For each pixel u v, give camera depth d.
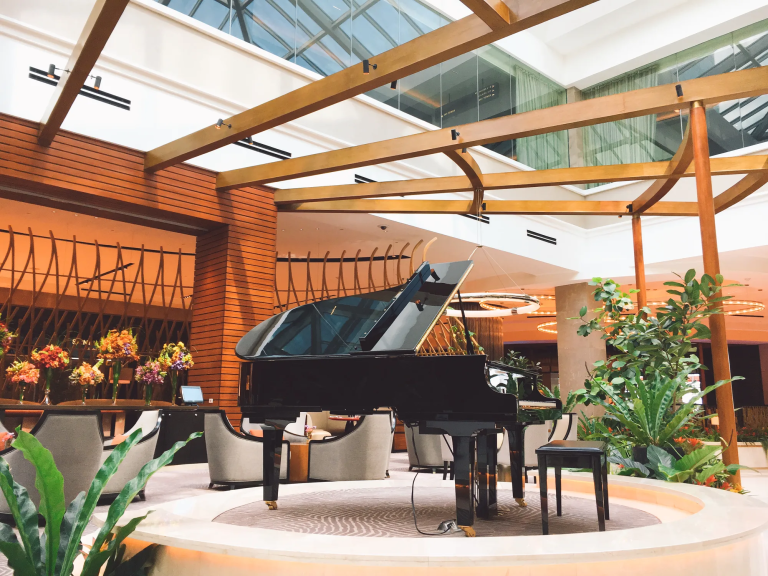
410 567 2.44
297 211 10.15
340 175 10.49
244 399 4.30
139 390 14.09
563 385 15.17
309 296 16.38
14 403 7.33
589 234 14.93
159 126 8.54
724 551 2.81
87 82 7.98
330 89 6.19
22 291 14.44
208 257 9.67
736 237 12.05
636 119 14.54
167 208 8.65
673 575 2.62
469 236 12.39
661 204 10.09
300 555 2.46
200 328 9.55
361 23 11.34
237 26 9.56
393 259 13.71
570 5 4.66
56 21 7.73
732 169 8.09
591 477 5.35
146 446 5.26
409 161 11.54
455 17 12.91
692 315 6.24
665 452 5.43
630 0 14.25
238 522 3.73
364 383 3.79
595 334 14.94
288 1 10.31
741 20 13.24
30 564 2.51
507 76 14.50
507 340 22.00
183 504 4.24
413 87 12.23
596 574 2.51
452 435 3.42
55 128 7.16
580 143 15.32
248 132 7.04
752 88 6.14
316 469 6.24
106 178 8.09
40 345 12.76
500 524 3.77
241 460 6.03
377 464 6.18
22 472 4.29
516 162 13.89
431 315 3.90
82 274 14.66
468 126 7.00
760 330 21.31
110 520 2.67
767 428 12.77
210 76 9.11
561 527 3.67
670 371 6.38
